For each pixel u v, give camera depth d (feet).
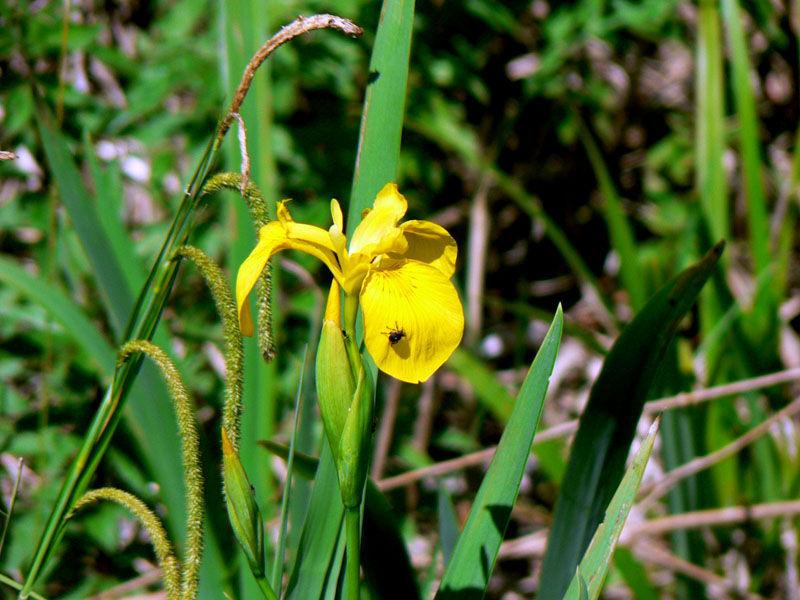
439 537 2.39
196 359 3.83
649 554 2.92
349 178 3.95
